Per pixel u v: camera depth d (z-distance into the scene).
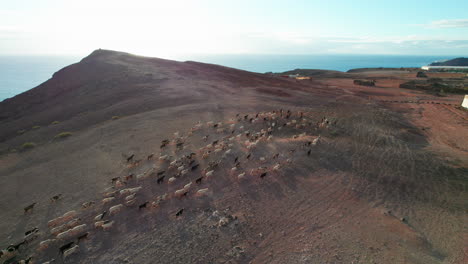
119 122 38.16
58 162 27.06
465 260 14.46
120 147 29.53
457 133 37.84
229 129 34.03
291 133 33.19
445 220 18.19
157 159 26.30
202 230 16.38
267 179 22.25
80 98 59.94
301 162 25.33
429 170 25.31
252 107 45.03
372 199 20.28
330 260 14.13
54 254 14.73
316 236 16.02
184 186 20.28
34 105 64.25
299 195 20.28
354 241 15.62
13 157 30.14
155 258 14.36
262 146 28.62
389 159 27.31
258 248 15.09
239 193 20.31
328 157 26.81
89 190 21.36
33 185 22.80
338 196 20.39
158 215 17.80
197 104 46.44
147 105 47.72
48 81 80.19
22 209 19.34
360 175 23.78
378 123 39.47
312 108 45.56
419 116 46.34
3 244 15.76
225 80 70.38
